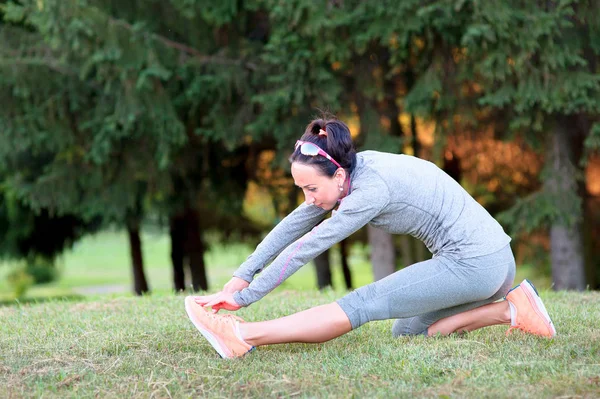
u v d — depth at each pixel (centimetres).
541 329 297
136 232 1255
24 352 299
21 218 1073
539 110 720
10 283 2194
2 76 768
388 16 690
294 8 709
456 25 687
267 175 1053
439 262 277
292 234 291
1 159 866
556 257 807
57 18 702
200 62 779
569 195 773
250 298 276
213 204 1070
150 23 796
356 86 793
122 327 356
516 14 659
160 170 880
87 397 238
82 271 2845
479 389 232
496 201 1031
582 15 668
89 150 841
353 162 265
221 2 759
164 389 244
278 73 774
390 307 278
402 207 269
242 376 255
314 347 305
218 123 792
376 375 254
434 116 789
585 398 221
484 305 304
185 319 378
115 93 782
